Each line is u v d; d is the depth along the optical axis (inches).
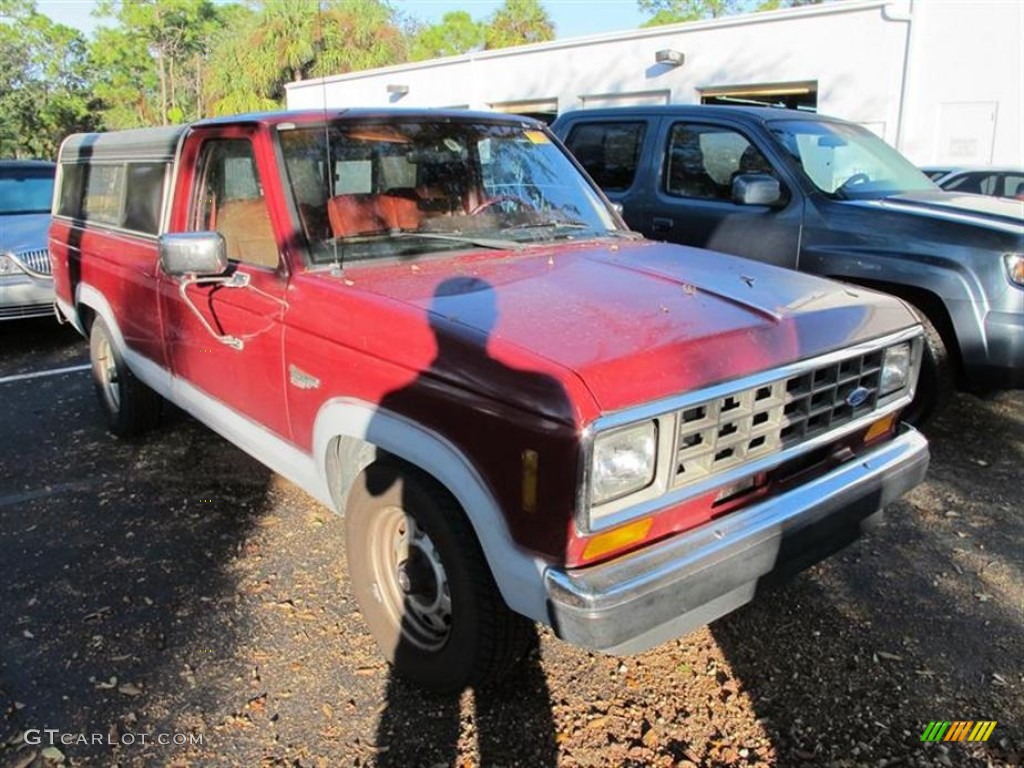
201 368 152.8
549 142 168.1
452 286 113.9
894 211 196.9
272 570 146.6
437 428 97.5
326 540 157.0
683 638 126.4
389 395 103.7
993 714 109.7
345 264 124.0
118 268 183.6
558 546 87.0
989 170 420.5
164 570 146.9
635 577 87.4
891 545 154.3
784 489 106.1
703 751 104.0
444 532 102.1
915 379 125.2
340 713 111.2
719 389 92.8
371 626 120.4
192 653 123.6
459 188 145.6
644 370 89.0
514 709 111.5
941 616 131.7
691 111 239.3
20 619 132.3
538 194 154.9
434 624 112.5
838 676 117.4
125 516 168.2
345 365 110.9
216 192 147.0
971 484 180.4
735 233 220.7
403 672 116.6
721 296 110.9
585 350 90.7
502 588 93.4
